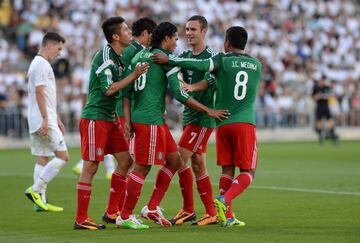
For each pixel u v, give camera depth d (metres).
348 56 124.38
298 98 108.69
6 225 32.38
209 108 31.61
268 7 124.56
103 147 31.50
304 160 67.94
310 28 125.81
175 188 45.47
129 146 33.91
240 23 118.69
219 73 31.38
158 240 27.58
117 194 33.09
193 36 32.84
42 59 38.03
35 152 38.66
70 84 97.31
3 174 55.72
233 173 32.16
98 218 34.53
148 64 30.48
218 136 31.75
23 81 96.44
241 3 122.25
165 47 31.38
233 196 30.67
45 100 37.97
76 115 93.62
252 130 31.31
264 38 118.19
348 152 78.25
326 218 33.06
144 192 43.91
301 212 35.06
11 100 91.94
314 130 104.88
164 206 38.16
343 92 116.38
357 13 135.12
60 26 103.69
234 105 31.31
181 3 115.75
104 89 30.53
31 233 29.92
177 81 30.89
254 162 31.38
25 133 89.88
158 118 31.06
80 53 100.69
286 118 106.31
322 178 51.38
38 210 36.81
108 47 31.23
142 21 34.59
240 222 31.34
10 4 106.69
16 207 38.22
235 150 31.34
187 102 30.95
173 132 96.19
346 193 42.41
